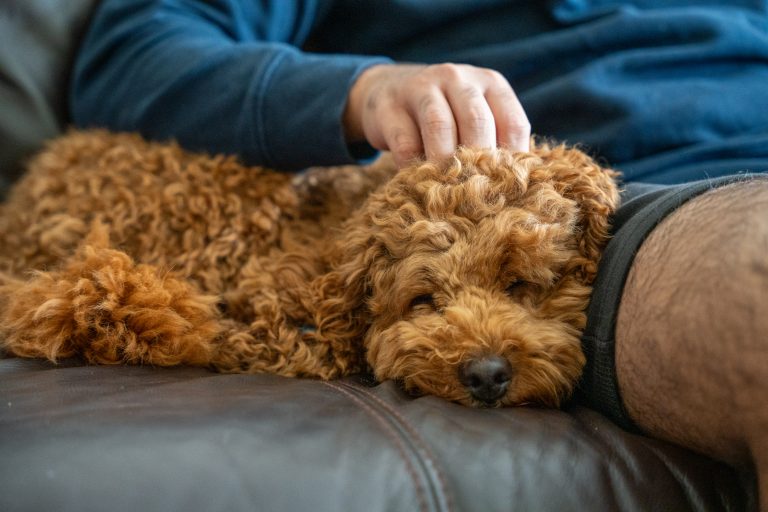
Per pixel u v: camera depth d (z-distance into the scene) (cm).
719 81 160
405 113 122
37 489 66
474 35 175
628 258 97
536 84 166
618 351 92
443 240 112
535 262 110
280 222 149
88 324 112
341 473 74
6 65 173
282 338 127
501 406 102
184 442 73
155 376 104
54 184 153
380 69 139
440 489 75
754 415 72
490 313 107
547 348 104
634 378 88
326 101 137
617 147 153
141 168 151
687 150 151
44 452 70
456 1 172
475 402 101
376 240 121
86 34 183
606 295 99
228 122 149
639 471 83
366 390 100
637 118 151
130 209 144
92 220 143
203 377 105
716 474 84
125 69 165
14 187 171
